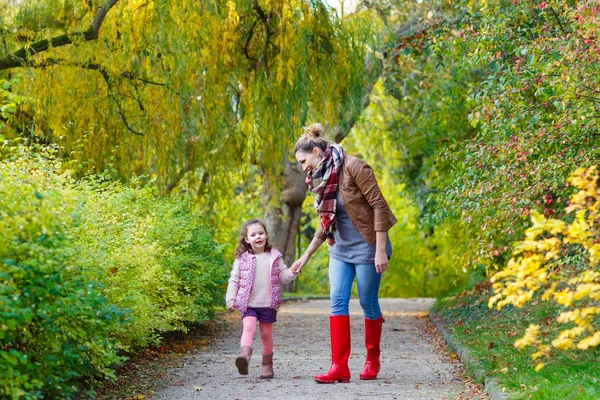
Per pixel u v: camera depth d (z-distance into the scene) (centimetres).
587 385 486
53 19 1072
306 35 1116
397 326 1146
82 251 513
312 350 840
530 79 704
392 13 1775
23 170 531
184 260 868
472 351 696
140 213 896
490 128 720
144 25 1051
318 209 610
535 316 823
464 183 748
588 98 623
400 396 539
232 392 559
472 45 830
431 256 2664
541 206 695
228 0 1092
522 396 476
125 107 1127
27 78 1047
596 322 670
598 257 388
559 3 718
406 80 1541
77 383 541
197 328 1009
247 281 627
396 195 2714
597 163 646
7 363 414
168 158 1125
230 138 1324
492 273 938
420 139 1452
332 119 1238
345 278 608
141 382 599
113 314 498
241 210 2247
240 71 1153
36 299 425
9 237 403
